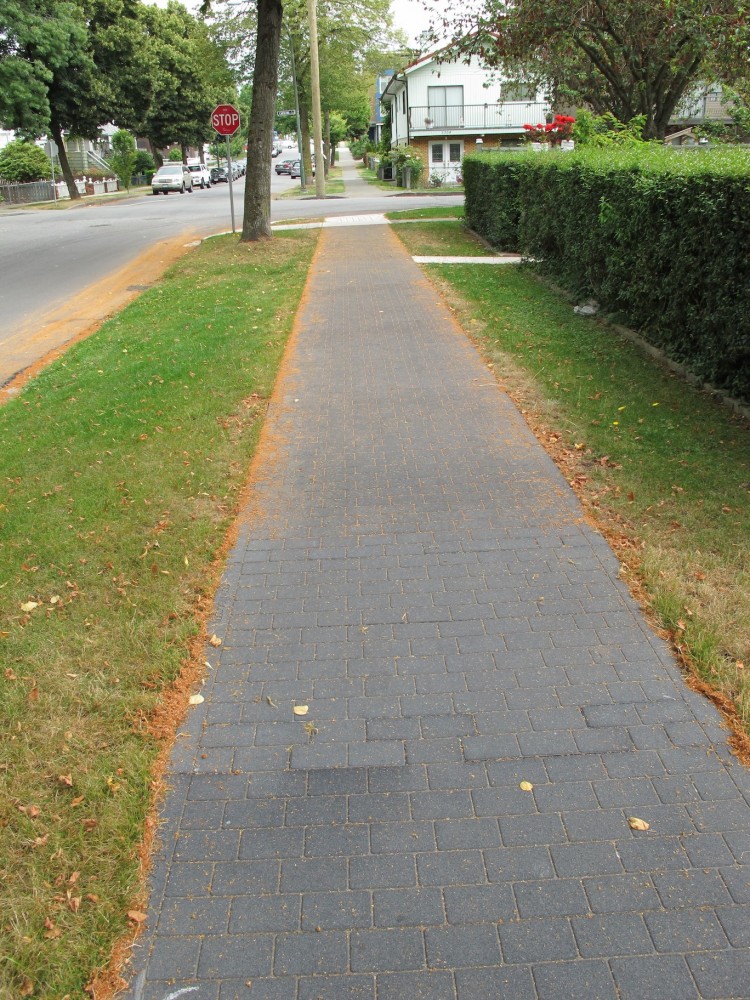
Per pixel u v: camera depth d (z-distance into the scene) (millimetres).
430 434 7109
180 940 2898
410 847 3223
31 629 4613
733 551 4973
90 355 11031
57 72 41531
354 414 7676
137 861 3191
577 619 4504
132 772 3584
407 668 4199
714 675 4012
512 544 5266
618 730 3750
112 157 55094
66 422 7980
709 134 17719
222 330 10914
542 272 13664
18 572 5207
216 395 8234
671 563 4895
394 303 12125
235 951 2854
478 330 10352
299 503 5969
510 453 6625
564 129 19078
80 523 5766
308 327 10930
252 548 5383
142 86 46406
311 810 3408
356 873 3125
